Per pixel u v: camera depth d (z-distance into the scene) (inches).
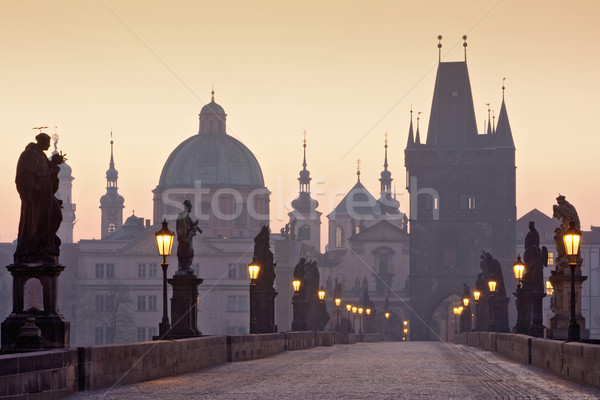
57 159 1214.3
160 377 1493.6
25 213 1178.0
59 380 1118.4
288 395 1187.9
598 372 1274.6
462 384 1379.2
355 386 1334.9
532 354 1921.8
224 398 1146.7
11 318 1161.4
